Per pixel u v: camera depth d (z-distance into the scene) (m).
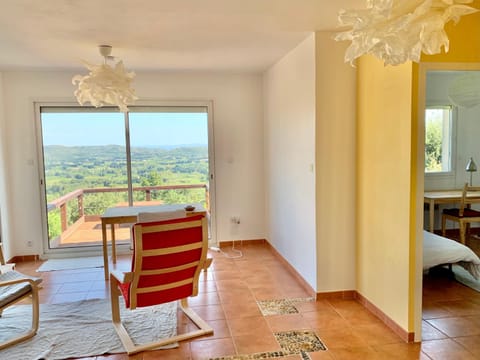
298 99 3.62
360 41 1.62
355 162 3.27
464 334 2.71
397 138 2.64
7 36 3.09
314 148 3.23
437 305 3.21
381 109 2.84
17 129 4.66
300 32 3.14
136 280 2.57
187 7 2.49
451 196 4.81
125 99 3.17
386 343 2.61
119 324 2.91
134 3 2.40
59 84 4.70
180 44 3.45
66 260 4.75
